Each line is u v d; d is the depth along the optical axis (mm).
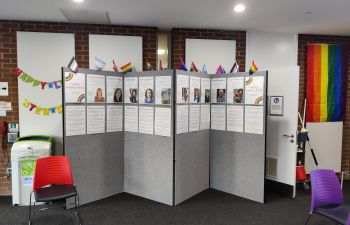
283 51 4973
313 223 3293
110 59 4410
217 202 3846
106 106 3918
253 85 3783
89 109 3723
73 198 3645
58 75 4250
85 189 3752
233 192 4113
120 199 3943
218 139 4242
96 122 3811
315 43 5047
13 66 4168
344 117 5199
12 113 4199
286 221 3334
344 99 5145
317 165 4711
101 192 3936
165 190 3764
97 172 3869
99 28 4383
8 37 4133
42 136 4102
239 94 3943
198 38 4695
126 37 4449
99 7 3572
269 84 4246
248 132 3879
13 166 3746
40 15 3910
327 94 5039
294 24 4406
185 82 3768
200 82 4070
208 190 4297
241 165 3992
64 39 4262
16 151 3719
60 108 4254
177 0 3328
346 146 5230
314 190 2779
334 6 3549
